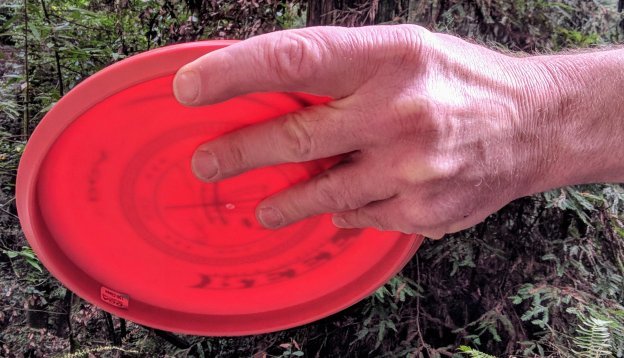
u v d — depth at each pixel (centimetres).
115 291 36
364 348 62
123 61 25
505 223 63
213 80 23
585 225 61
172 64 25
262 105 27
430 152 27
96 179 30
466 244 61
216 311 38
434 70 27
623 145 35
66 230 32
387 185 28
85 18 78
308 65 24
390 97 26
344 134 26
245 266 35
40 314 73
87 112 27
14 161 73
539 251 62
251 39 24
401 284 57
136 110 27
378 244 35
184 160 29
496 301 61
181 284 36
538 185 35
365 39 25
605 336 45
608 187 61
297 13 75
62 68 80
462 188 30
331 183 29
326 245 35
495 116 30
